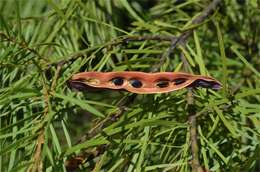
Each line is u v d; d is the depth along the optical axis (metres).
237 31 0.73
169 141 0.49
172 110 0.49
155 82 0.46
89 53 0.51
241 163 0.48
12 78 0.50
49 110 0.44
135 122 0.45
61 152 0.44
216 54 0.68
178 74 0.45
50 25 0.60
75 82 0.46
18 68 0.49
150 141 0.47
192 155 0.44
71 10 0.58
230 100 0.47
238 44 0.71
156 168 0.48
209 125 0.49
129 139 0.47
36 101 0.47
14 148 0.44
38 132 0.45
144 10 0.80
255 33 0.70
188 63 0.55
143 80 0.46
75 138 0.86
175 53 0.61
